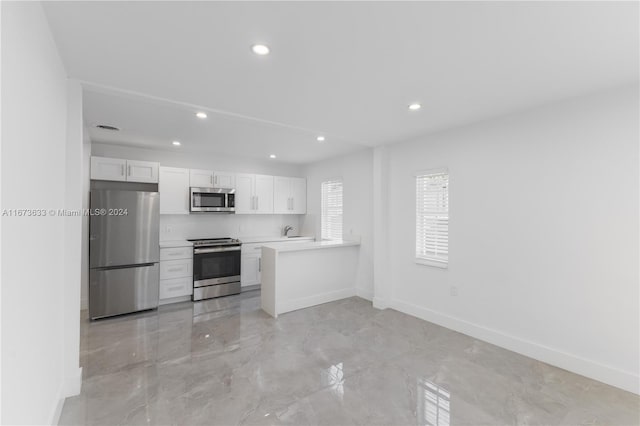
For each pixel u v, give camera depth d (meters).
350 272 4.81
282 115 3.00
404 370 2.57
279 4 1.41
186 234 5.12
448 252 3.51
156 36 1.68
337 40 1.72
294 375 2.48
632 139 2.26
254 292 5.14
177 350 2.93
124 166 4.18
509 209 2.96
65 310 2.15
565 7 1.42
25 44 1.23
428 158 3.72
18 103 1.16
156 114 3.06
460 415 2.00
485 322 3.16
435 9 1.44
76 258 2.18
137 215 4.00
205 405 2.09
